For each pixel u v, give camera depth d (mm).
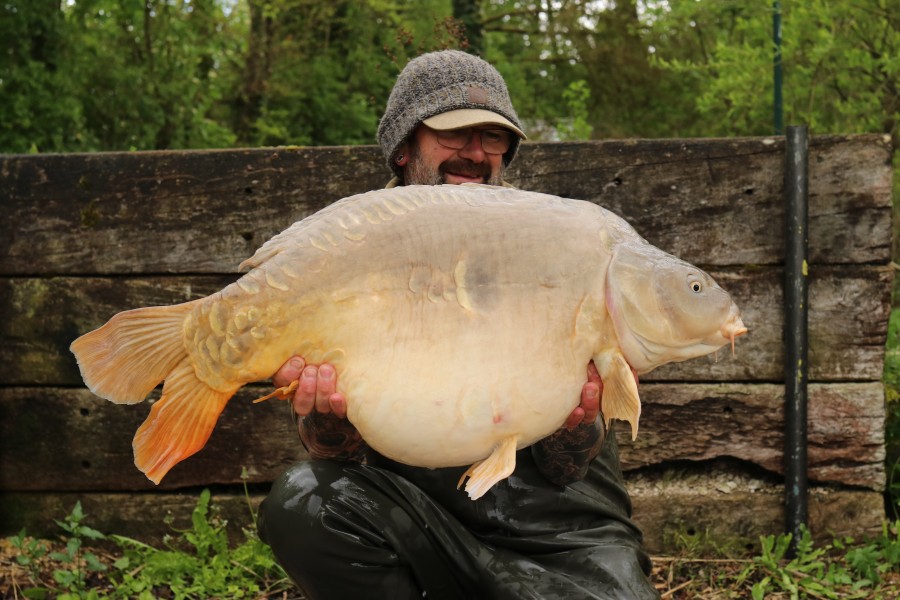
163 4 9117
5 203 3715
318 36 12109
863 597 3375
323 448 2461
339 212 2117
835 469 3646
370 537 2383
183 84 8891
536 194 2184
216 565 3541
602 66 12148
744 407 3645
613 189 3617
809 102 6863
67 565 3602
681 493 3684
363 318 2070
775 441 3646
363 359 2074
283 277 2064
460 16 9273
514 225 2104
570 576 2410
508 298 2078
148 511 3752
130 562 3625
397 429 2074
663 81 11766
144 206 3689
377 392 2064
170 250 3695
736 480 3697
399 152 2842
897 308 6270
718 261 3621
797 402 3566
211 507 3729
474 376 2059
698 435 3666
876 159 3557
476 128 2738
